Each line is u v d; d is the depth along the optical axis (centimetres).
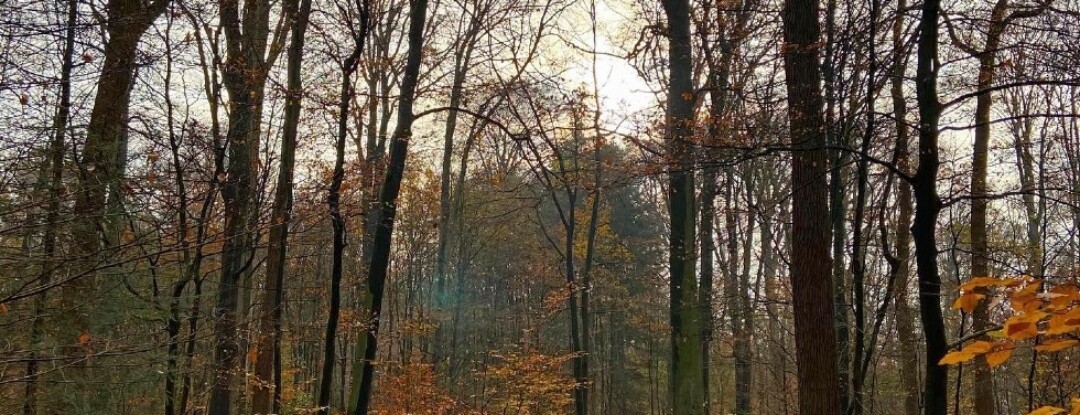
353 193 916
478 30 1544
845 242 1222
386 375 1716
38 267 545
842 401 1114
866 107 893
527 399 1642
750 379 2047
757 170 1570
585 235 2667
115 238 600
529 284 3294
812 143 782
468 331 2880
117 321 635
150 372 665
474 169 2288
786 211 1490
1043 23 683
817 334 770
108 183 534
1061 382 1035
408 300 2530
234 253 824
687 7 1136
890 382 1534
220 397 971
